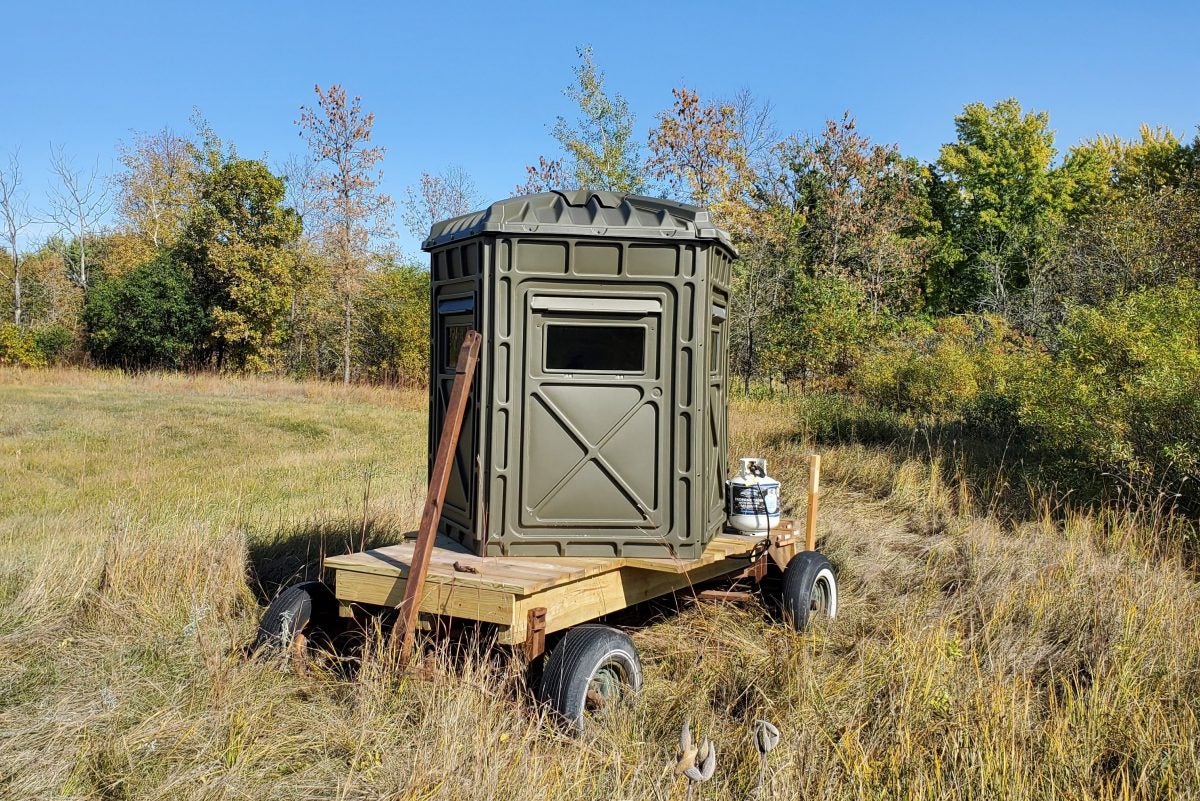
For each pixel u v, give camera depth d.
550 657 4.02
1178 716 4.20
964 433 13.30
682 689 4.54
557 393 4.64
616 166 25.05
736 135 28.64
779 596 5.69
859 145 31.83
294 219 36.16
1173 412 8.05
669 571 4.65
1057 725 3.95
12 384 25.67
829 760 3.73
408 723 4.01
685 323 4.65
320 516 8.05
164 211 43.84
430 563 4.51
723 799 3.55
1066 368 9.16
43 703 4.33
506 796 3.36
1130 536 7.23
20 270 42.59
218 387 27.11
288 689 4.35
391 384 34.03
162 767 3.72
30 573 6.24
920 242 32.66
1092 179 41.19
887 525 8.58
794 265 24.83
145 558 6.18
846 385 20.64
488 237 4.54
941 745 3.86
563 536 4.70
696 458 4.72
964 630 5.59
